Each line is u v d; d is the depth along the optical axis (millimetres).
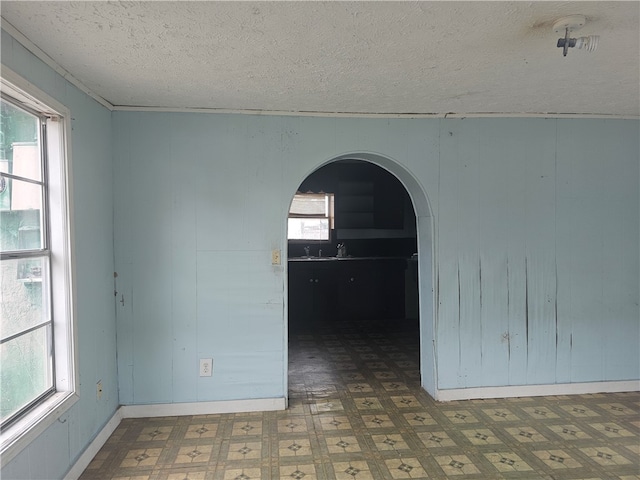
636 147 3383
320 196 6109
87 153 2480
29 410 1919
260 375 3080
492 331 3281
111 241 2879
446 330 3244
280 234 3086
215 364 3039
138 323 2965
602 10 1648
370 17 1685
